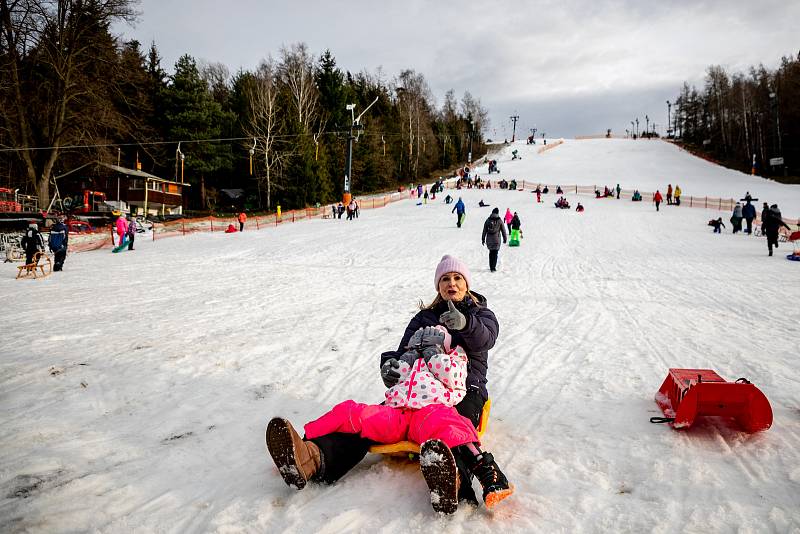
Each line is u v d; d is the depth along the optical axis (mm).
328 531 2523
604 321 7930
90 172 44406
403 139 86250
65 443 3635
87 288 12195
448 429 2758
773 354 5809
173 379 5148
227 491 2953
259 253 20328
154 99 55469
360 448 3031
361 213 41438
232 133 60656
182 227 34531
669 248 19562
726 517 2613
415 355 3291
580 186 57125
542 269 14812
